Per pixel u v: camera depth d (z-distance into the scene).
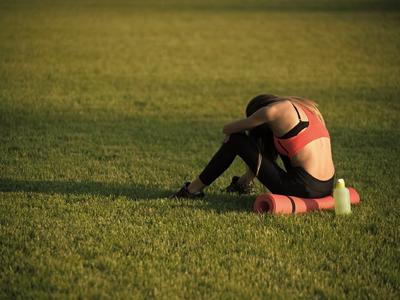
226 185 15.02
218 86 29.97
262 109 12.46
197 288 9.59
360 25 51.06
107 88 28.94
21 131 20.53
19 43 41.38
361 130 21.55
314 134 12.59
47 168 16.28
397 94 27.95
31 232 11.62
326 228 11.88
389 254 11.02
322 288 9.65
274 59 37.69
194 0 74.75
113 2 71.44
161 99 26.83
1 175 15.55
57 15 57.22
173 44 42.97
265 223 12.07
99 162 17.06
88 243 11.11
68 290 9.48
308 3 69.81
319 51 40.34
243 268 10.23
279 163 17.75
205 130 21.56
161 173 16.11
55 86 28.95
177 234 11.55
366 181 15.74
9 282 9.66
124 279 9.80
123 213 12.68
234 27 51.38
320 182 12.66
